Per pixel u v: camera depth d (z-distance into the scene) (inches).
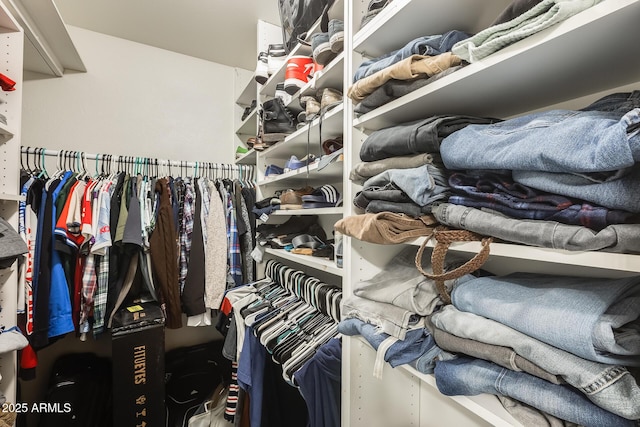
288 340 40.2
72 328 53.4
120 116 74.5
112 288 58.7
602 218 13.7
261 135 54.7
